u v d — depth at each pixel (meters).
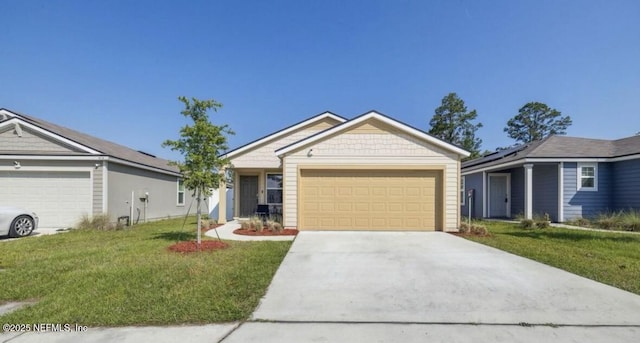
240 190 16.52
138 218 15.17
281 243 8.52
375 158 11.00
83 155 12.24
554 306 4.08
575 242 8.76
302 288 4.79
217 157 8.10
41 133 12.41
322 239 9.18
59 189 12.36
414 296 4.45
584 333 3.38
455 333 3.38
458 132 43.56
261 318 3.73
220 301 4.17
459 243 8.55
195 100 7.82
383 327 3.51
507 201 17.69
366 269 5.86
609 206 13.86
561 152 14.09
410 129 10.96
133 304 4.05
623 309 3.98
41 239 9.41
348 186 11.02
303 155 11.04
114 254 7.02
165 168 17.86
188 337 3.27
